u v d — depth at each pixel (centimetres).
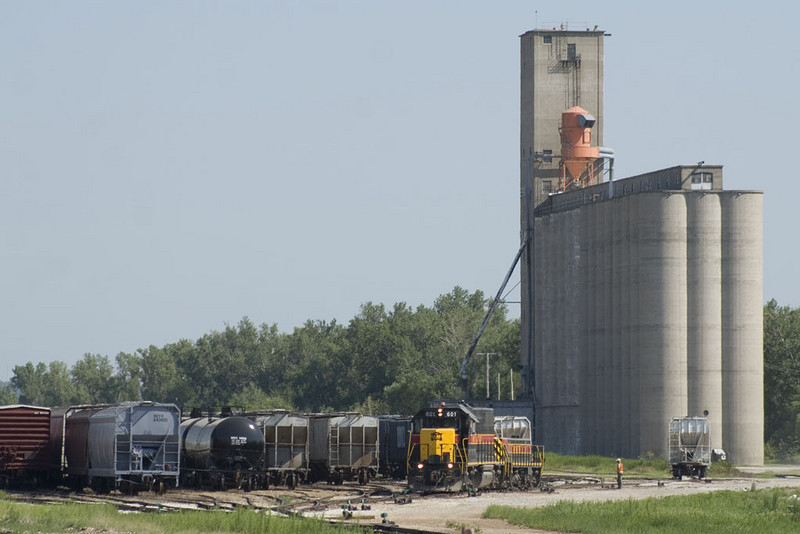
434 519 19212
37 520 16612
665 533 16962
